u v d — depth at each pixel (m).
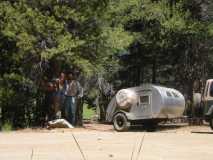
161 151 15.66
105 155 14.53
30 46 28.70
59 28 28.86
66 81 28.84
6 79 29.66
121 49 31.31
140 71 41.06
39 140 19.14
